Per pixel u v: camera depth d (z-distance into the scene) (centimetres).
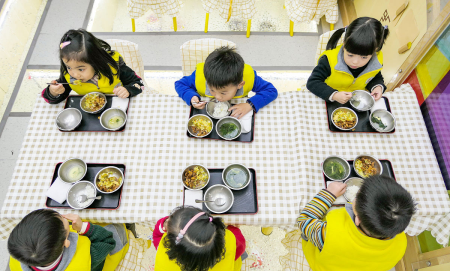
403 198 100
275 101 175
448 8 156
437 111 177
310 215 135
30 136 160
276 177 151
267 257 223
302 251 167
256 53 320
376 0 280
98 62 165
